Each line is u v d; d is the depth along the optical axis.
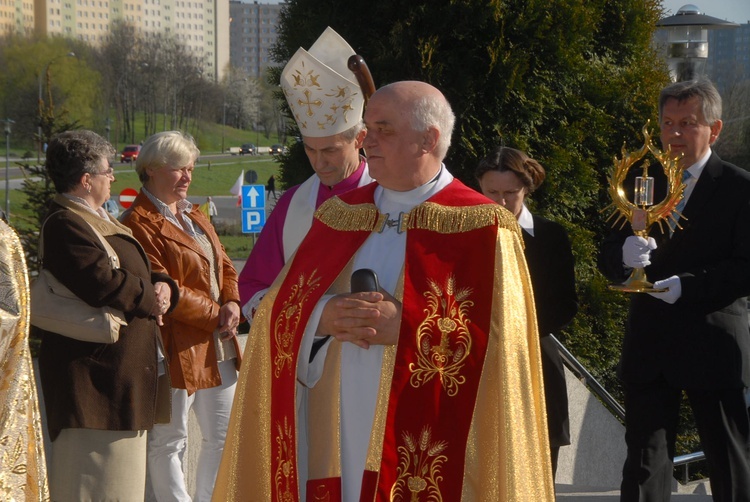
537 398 2.59
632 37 7.35
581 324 6.69
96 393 3.65
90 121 54.75
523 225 3.70
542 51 6.62
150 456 4.20
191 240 4.28
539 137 6.70
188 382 4.10
